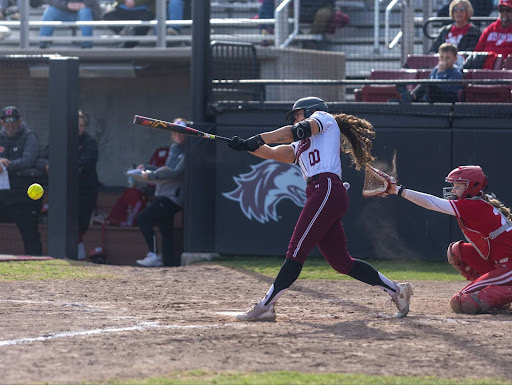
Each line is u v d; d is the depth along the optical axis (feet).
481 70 115.96
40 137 123.03
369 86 119.14
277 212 117.29
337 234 67.56
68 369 48.83
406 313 69.62
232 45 127.13
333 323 65.77
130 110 161.99
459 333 60.80
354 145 69.31
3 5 171.53
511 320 67.67
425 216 112.37
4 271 102.32
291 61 143.33
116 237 137.90
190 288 92.17
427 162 112.37
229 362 50.72
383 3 155.22
